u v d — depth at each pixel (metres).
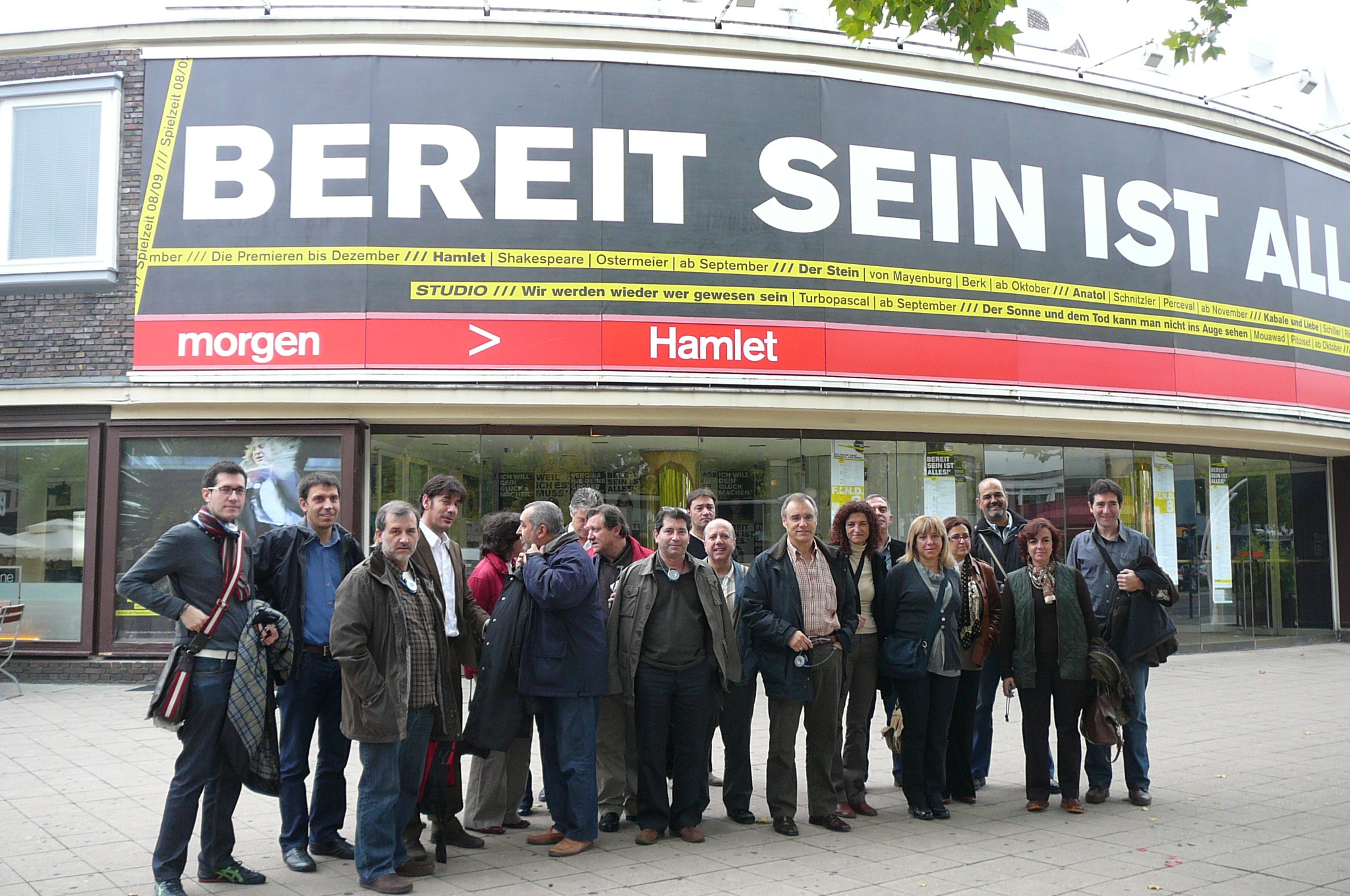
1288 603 15.83
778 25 12.42
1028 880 4.84
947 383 12.45
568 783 5.45
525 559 5.43
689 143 11.98
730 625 5.74
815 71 12.43
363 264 11.39
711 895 4.64
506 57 11.80
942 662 6.05
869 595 6.34
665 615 5.65
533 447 12.07
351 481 11.35
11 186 11.71
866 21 6.03
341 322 11.31
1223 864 5.09
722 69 12.17
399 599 4.82
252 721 4.59
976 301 12.71
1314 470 16.47
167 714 4.46
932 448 13.34
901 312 12.38
